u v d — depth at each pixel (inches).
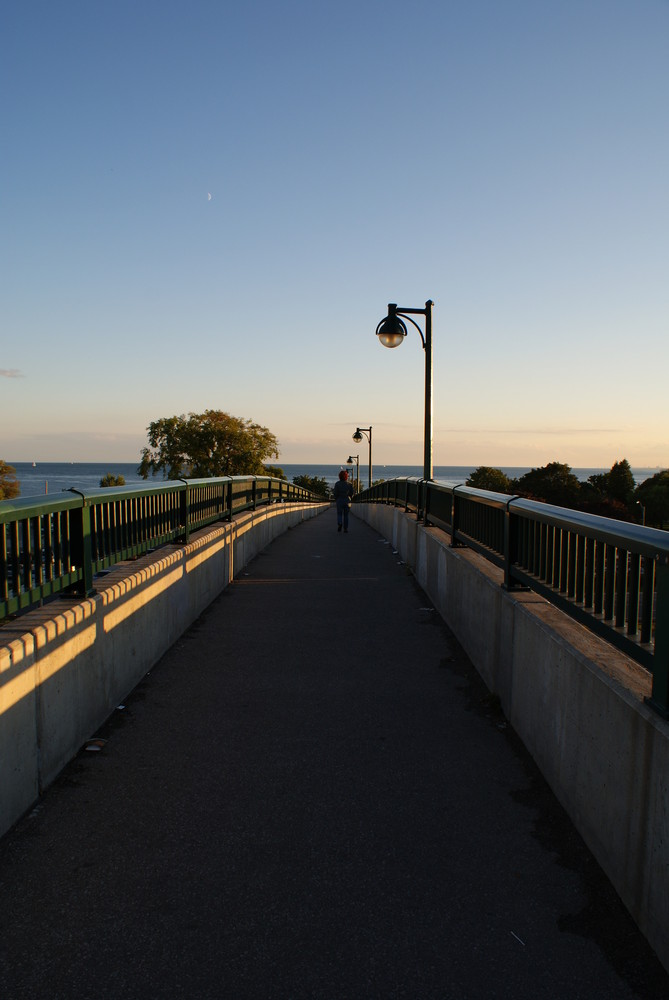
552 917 114.6
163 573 261.9
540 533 186.9
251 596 375.2
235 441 2278.5
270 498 670.5
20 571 159.9
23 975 100.9
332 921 113.7
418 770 169.8
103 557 212.2
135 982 99.9
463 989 99.1
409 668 251.0
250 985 99.5
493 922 113.5
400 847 135.9
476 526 274.1
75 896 119.3
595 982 100.3
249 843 136.9
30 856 131.0
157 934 110.0
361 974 101.8
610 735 122.5
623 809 116.6
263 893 121.0
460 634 280.1
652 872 105.4
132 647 224.4
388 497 756.0
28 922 112.5
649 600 119.9
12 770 139.4
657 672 109.7
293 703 215.3
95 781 161.8
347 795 157.0
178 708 209.8
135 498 245.3
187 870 127.6
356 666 253.1
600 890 121.4
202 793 157.1
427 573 377.7
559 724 152.6
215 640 286.4
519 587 214.4
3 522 146.0
